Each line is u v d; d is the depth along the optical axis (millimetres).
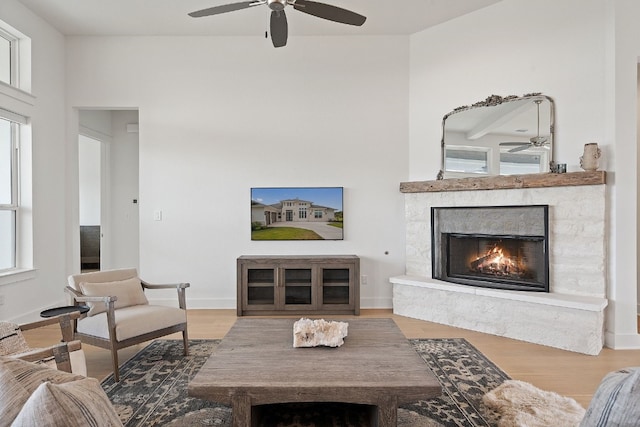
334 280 4461
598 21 3453
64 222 4629
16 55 4027
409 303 4340
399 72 4723
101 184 6035
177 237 4699
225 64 4695
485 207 4027
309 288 4445
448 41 4395
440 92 4465
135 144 6211
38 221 4168
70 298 2918
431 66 4531
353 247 4742
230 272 4719
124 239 6191
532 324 3482
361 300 4742
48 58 4332
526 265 3809
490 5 4078
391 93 4730
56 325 4023
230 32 4609
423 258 4520
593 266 3414
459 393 2492
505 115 3979
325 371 1906
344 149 4734
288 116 4723
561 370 2869
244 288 4387
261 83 4715
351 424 2125
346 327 2430
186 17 4238
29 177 4047
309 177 4734
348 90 4730
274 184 4734
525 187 3715
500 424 2094
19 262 4035
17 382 1060
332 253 4734
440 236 4371
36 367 1157
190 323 4090
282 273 4379
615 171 3338
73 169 4703
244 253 4727
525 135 3857
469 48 4238
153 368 2904
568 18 3619
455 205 4258
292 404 2334
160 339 3578
